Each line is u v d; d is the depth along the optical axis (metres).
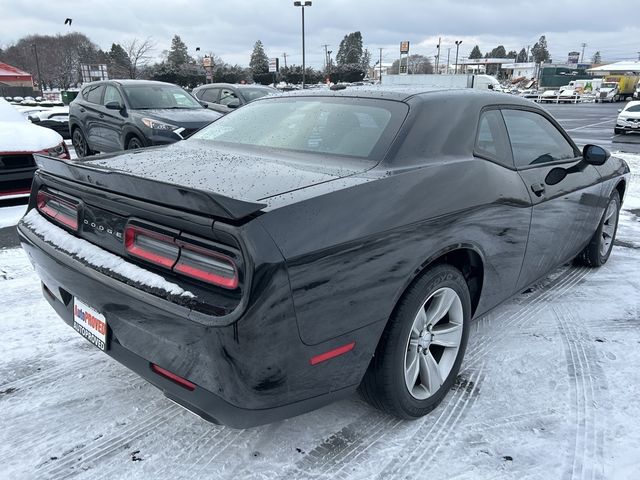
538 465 2.25
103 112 9.61
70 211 2.42
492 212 2.68
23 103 26.81
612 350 3.23
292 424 2.48
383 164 2.39
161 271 1.95
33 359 3.00
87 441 2.34
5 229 5.57
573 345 3.28
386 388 2.30
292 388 1.90
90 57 69.62
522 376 2.93
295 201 1.91
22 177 6.08
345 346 2.03
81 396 2.67
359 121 2.73
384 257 2.10
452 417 2.56
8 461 2.21
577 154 3.87
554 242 3.47
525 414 2.59
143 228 1.99
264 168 2.37
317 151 2.62
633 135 19.84
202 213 1.80
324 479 2.15
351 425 2.49
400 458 2.28
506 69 104.50
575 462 2.27
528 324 3.55
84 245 2.25
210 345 1.76
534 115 3.43
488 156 2.83
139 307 1.93
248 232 1.73
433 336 2.53
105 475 2.15
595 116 31.30
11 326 3.38
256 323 1.72
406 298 2.27
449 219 2.39
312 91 3.33
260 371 1.79
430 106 2.72
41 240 2.45
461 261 2.72
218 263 1.80
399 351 2.28
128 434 2.40
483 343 3.28
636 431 2.48
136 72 58.62
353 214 2.02
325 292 1.90
